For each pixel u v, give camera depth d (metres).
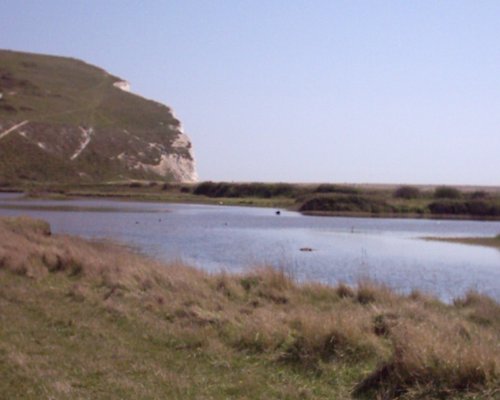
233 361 9.71
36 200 83.81
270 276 16.44
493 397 7.55
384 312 12.02
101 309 13.30
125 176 132.50
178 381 8.59
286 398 8.11
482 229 51.59
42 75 179.75
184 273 17.09
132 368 9.20
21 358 9.31
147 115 167.50
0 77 165.50
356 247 35.97
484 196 81.62
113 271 17.61
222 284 16.06
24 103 150.88
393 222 59.53
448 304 16.34
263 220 58.50
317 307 14.33
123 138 146.25
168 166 145.38
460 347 8.70
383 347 9.88
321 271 25.66
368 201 73.81
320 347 9.73
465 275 25.50
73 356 9.70
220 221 55.88
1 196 89.50
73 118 150.25
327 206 74.31
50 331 11.32
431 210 72.50
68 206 71.44
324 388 8.56
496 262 29.86
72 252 20.22
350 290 15.96
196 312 12.37
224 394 8.20
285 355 9.77
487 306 14.80
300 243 37.72
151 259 25.28
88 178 126.00
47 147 132.12
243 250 33.28
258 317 11.43
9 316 12.38
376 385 8.44
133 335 11.22
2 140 128.00
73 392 7.95
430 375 8.11
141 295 14.44
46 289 15.71
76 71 192.25
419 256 32.09
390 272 26.02
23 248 21.30
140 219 55.56
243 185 104.62
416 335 8.95
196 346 10.45
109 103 170.62
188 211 71.06
